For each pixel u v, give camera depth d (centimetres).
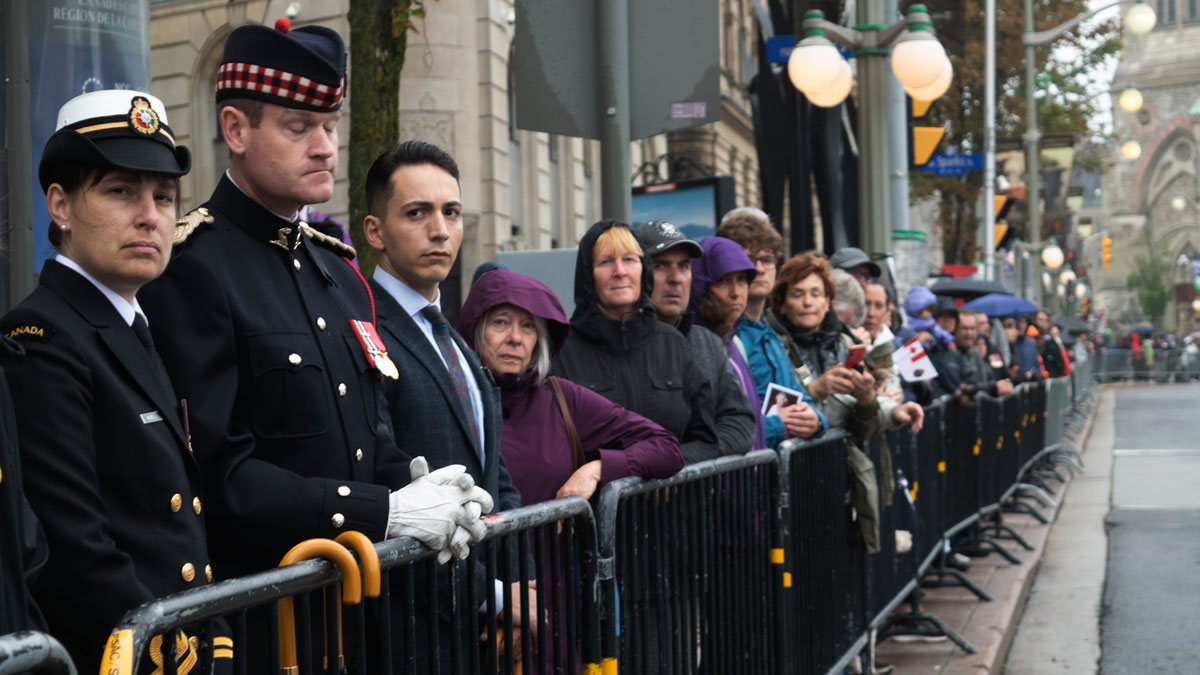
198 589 170
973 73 2409
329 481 216
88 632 176
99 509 181
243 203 233
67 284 192
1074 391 2334
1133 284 10625
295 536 211
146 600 179
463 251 1531
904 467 633
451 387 276
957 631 639
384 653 213
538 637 266
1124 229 11675
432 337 284
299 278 235
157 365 202
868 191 810
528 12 408
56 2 375
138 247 193
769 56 914
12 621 154
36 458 177
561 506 274
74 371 184
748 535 398
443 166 283
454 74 1509
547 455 321
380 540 216
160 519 190
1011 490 1068
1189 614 728
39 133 372
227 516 209
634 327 369
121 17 388
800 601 439
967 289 1353
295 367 224
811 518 456
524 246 1648
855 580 522
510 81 1672
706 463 360
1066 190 2784
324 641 206
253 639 193
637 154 2253
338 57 235
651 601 326
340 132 1393
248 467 211
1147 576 850
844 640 501
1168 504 1205
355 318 246
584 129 412
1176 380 4984
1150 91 11750
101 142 189
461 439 275
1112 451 1823
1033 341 1572
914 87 798
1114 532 1043
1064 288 4500
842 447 508
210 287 217
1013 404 1097
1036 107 2664
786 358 485
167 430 196
